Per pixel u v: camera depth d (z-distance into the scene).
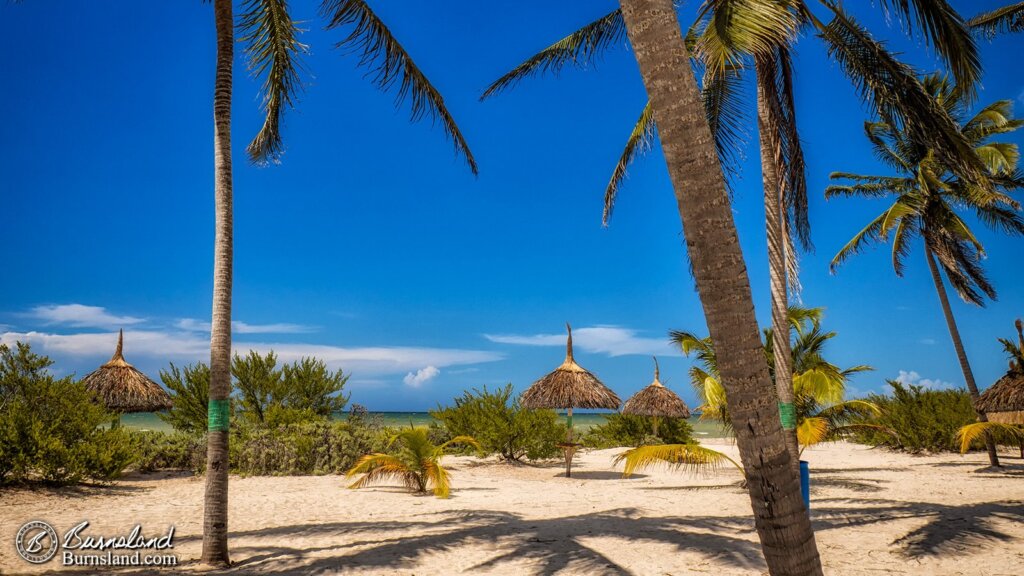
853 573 6.52
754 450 3.62
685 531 8.23
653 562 6.62
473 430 19.77
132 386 16.55
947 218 17.36
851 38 8.80
